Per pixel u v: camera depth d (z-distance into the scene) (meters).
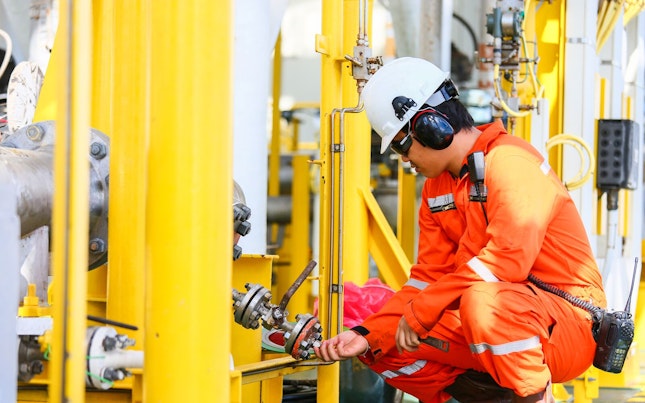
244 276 3.48
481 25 9.31
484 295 3.21
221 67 2.25
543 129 5.83
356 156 5.16
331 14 4.11
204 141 2.23
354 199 5.17
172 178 2.22
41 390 2.72
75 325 1.88
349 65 4.15
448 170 3.54
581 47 6.54
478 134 3.52
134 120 2.78
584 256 3.44
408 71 3.50
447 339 3.57
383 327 3.59
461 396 3.69
